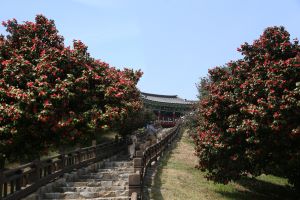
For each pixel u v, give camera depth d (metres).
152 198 14.09
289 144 14.71
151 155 21.42
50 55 20.31
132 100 27.70
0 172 10.53
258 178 24.36
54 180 14.96
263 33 17.09
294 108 13.88
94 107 21.73
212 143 17.31
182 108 77.50
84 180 16.25
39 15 22.52
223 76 18.34
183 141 40.75
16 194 11.49
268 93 14.89
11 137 17.45
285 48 16.05
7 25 21.31
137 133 37.34
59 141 19.73
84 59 22.33
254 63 17.06
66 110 20.42
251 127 14.86
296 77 14.73
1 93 17.66
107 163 21.11
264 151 15.55
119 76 26.56
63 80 19.92
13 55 19.70
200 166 18.92
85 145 26.34
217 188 19.08
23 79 18.77
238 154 16.88
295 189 20.69
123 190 14.19
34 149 19.12
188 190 16.83
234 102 16.53
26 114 17.41
